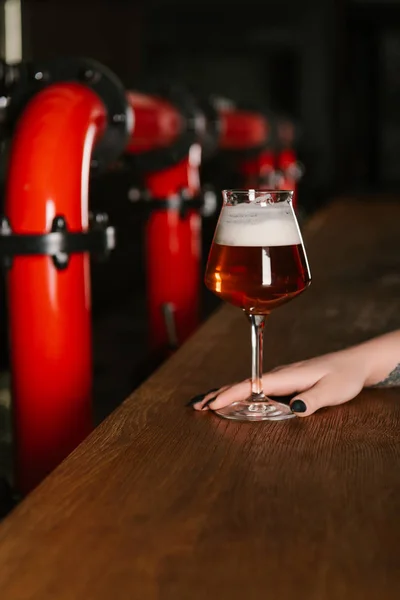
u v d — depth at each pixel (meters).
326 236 3.81
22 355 1.54
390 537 0.73
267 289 1.02
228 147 4.66
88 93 1.70
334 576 0.66
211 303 5.36
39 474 1.58
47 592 0.63
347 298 2.19
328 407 1.12
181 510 0.79
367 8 13.93
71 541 0.72
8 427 2.77
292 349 1.58
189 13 11.70
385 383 1.20
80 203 1.54
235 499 0.81
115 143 1.82
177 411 1.11
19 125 1.57
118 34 10.19
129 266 5.79
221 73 11.95
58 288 1.51
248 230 1.02
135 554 0.70
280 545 0.71
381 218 4.68
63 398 1.55
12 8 7.75
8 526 0.75
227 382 1.28
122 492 0.83
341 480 0.86
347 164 14.64
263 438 0.99
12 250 1.48
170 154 2.83
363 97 14.98
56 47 8.52
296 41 11.87
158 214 2.90
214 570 0.67
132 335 4.52
